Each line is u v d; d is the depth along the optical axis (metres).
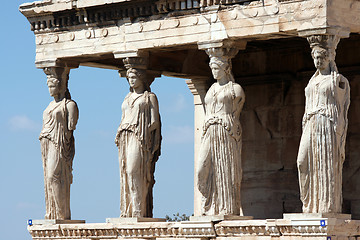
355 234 34.88
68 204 41.25
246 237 35.69
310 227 34.12
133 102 39.00
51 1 40.59
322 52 34.72
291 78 43.19
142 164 38.84
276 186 43.31
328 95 34.69
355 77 41.28
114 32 39.41
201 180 36.94
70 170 41.28
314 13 34.62
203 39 37.12
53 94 41.22
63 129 41.00
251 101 44.22
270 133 43.62
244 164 44.25
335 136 34.66
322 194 34.56
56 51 40.94
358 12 35.41
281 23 35.41
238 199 36.84
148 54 39.28
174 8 37.88
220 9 36.75
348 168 41.22
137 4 38.62
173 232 37.28
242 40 36.94
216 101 36.84
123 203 39.16
